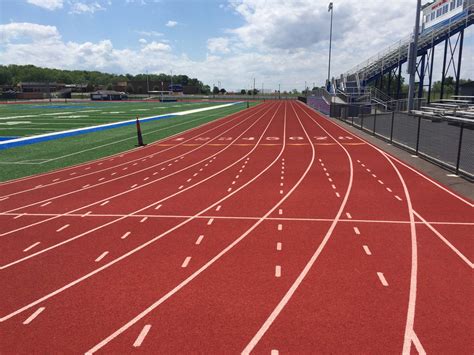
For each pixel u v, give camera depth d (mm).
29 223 9211
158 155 18516
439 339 4750
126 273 6629
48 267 6922
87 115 45688
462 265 6707
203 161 16906
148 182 13219
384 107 40250
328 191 11711
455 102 35250
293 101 108000
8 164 16516
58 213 9945
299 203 10500
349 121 33562
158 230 8641
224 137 24922
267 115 45250
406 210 9766
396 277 6312
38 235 8445
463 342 4684
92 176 14180
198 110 56438
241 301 5668
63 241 8094
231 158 17562
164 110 56375
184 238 8141
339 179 13219
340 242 7785
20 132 28141
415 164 15398
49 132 28031
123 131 28547
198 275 6500
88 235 8406
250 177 13766
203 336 4887
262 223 8977
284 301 5648
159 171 14961
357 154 18031
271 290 5965
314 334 4879
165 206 10430
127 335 4941
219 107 66438
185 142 22812
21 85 127750
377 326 5023
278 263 6895
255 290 5973
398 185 12281
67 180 13586
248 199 10984
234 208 10164
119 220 9352
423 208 9906
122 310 5512
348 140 22719
